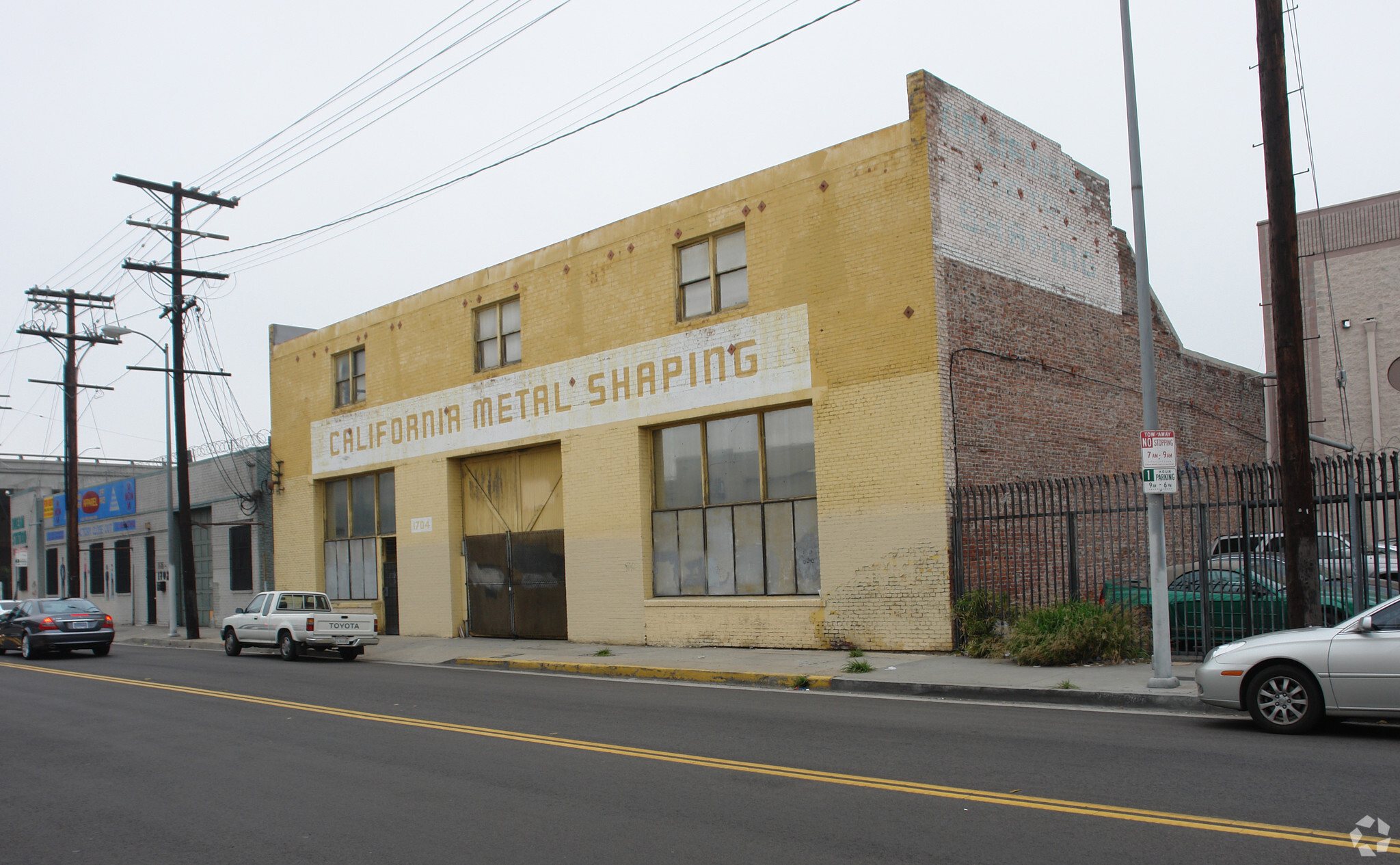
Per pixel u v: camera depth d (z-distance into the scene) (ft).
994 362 55.67
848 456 54.75
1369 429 94.32
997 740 29.91
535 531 74.08
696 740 31.78
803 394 56.90
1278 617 43.96
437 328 82.02
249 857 20.83
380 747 32.73
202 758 32.04
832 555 55.21
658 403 64.18
